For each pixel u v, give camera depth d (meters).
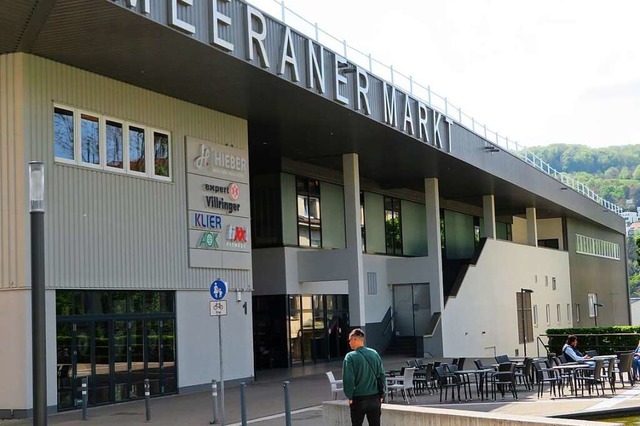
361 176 40.66
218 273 26.28
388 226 44.50
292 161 36.28
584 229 66.94
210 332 25.69
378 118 28.62
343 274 34.75
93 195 21.59
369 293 40.41
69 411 20.23
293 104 25.92
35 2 16.50
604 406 18.47
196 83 23.25
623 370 23.42
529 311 51.91
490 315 45.38
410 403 20.75
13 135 19.75
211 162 26.20
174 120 24.81
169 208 24.33
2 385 19.44
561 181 54.91
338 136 31.09
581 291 64.06
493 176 41.41
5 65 19.94
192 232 25.14
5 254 19.66
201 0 19.67
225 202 26.70
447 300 40.59
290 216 36.06
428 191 41.31
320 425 16.97
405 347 41.12
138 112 23.36
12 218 19.62
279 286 35.00
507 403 20.09
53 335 20.00
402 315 42.34
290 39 23.23
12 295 19.52
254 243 35.69
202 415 19.17
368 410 11.54
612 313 73.50
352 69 26.84
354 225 34.50
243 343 27.16
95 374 21.28
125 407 21.14
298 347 35.66
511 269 49.38
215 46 20.12
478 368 22.97
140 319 23.02
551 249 57.66
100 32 18.55
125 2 17.08
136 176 23.14
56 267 20.28
